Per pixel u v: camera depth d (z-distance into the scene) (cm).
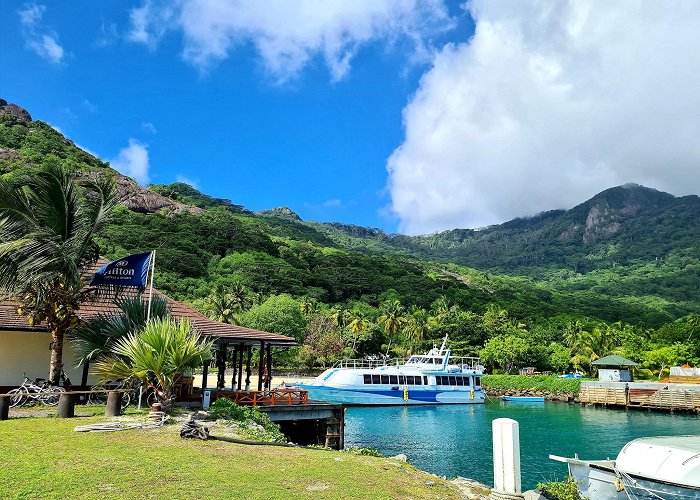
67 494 735
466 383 5028
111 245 10406
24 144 14012
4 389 1934
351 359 7250
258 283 10962
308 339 7406
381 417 3978
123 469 890
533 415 4319
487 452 2636
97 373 1602
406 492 880
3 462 898
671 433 3366
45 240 1688
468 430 3369
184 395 2120
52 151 14038
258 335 2309
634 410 4800
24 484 770
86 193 1859
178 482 830
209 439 1234
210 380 5131
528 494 1095
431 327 8838
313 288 11756
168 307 2070
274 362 7338
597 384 5247
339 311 9338
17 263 1638
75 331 1825
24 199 1720
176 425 1381
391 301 11525
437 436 3127
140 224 12744
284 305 7744
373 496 829
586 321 11162
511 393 6216
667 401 4612
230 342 2380
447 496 891
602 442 2995
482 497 930
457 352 8231
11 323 1894
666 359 6888
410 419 3881
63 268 1716
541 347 7888
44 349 2041
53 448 1030
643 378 6988
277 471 952
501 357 7538
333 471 986
